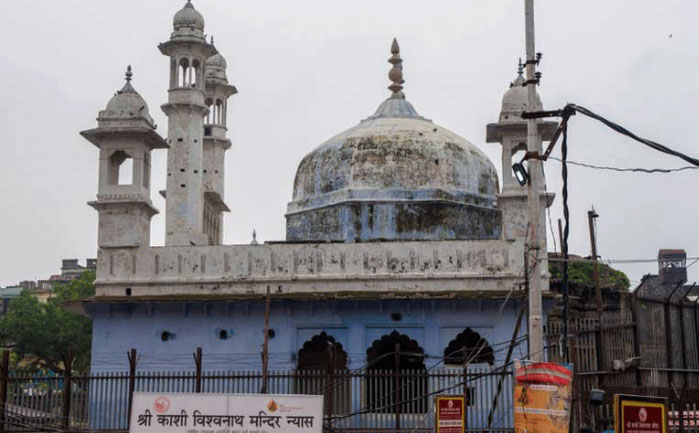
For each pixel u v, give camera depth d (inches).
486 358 871.7
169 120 1049.5
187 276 917.8
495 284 885.2
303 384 784.9
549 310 882.1
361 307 890.1
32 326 1712.6
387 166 1021.8
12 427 746.8
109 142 947.3
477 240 898.1
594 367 814.5
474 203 1031.6
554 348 836.0
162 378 768.9
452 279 888.9
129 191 936.9
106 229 935.7
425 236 1000.2
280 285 904.3
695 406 748.6
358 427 780.0
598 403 666.2
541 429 566.3
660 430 514.0
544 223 908.6
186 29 1053.8
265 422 612.4
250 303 891.4
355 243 906.7
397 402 735.7
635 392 752.3
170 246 925.8
